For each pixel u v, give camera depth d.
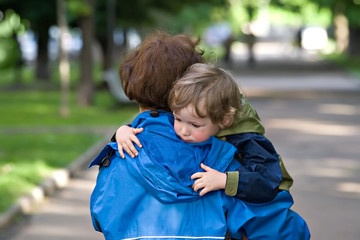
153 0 27.94
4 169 9.80
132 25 27.56
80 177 9.89
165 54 2.47
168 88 2.46
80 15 19.55
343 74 36.34
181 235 2.29
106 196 2.40
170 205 2.33
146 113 2.52
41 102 21.30
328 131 14.53
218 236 2.30
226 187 2.33
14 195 8.06
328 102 21.33
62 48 17.62
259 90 26.03
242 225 2.34
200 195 2.31
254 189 2.34
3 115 17.61
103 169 2.51
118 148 2.44
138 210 2.35
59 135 13.80
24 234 6.77
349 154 11.50
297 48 66.81
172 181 2.31
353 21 36.25
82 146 12.37
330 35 84.38
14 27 25.91
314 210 7.57
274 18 90.00
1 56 17.66
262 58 58.56
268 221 2.40
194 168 2.35
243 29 42.88
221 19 54.53
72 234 6.76
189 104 2.30
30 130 14.64
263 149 2.44
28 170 9.71
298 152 11.70
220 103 2.30
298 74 36.78
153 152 2.38
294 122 16.11
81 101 20.09
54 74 36.91
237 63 48.88
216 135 2.47
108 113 18.20
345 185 8.96
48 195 8.66
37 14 24.56
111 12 25.14
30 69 42.03
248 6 33.38
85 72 20.06
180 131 2.37
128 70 2.54
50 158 10.91
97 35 26.56
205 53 2.60
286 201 2.45
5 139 13.18
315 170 10.02
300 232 2.45
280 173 2.42
